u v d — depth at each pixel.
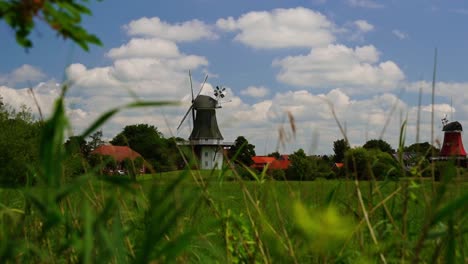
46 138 1.97
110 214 2.71
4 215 2.89
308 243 1.41
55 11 2.25
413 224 3.63
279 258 2.56
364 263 2.67
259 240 3.03
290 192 2.82
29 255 2.76
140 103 1.83
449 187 2.81
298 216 1.31
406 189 3.19
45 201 2.01
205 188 3.05
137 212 3.33
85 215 1.92
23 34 2.29
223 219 3.33
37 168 2.41
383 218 3.50
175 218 2.02
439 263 2.76
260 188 3.61
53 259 2.74
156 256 2.02
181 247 2.00
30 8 2.20
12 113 51.91
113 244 2.24
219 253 3.24
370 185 3.42
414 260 2.10
